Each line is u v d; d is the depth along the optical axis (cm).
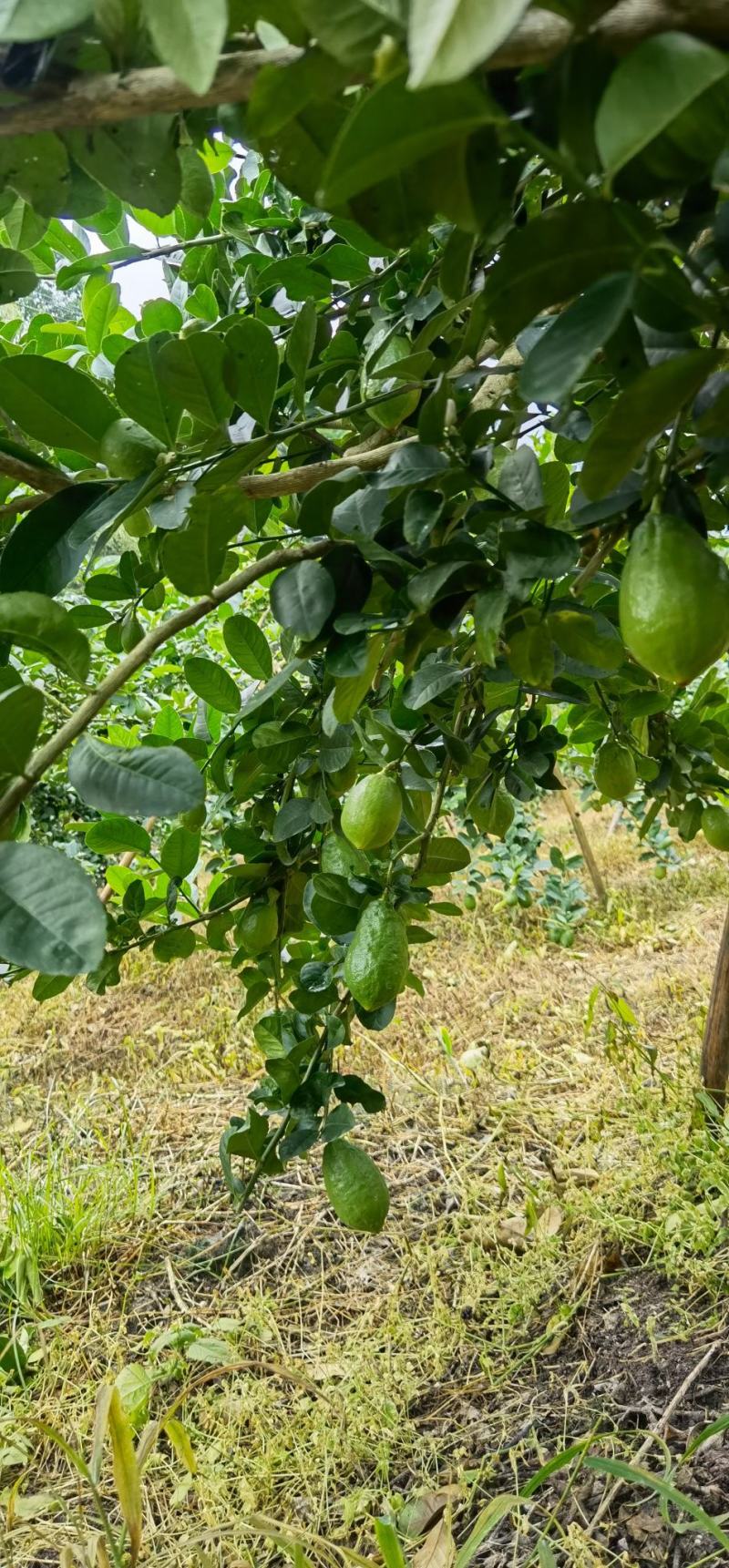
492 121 50
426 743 154
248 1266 318
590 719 200
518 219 113
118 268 171
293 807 160
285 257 174
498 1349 261
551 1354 257
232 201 193
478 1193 322
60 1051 479
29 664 280
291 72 57
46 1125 409
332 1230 327
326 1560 204
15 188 88
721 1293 260
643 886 625
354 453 129
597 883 599
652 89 49
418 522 93
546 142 60
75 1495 235
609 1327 261
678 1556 192
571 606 105
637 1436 223
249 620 157
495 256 125
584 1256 280
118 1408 164
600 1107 355
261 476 108
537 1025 447
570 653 102
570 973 507
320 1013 178
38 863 67
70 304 270
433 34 42
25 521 102
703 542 72
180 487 106
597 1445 224
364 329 171
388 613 105
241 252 197
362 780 126
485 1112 376
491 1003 477
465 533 104
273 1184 357
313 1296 297
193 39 52
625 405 62
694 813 197
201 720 200
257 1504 223
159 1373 260
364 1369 256
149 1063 457
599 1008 451
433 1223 312
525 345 115
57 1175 353
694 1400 230
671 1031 414
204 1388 262
